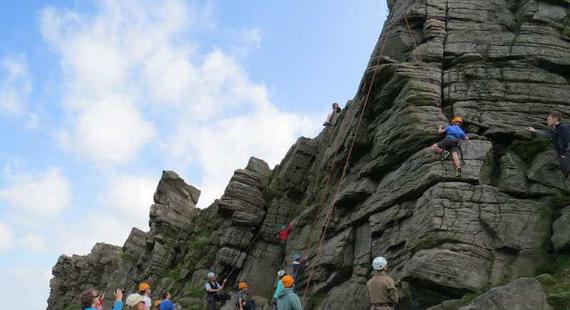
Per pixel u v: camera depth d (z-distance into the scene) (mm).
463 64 26719
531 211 20625
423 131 23891
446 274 19266
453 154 21719
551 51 25797
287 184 42062
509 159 22359
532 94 24547
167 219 58875
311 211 33938
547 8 28094
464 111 24609
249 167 46719
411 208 22719
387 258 22828
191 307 38125
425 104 25078
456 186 21391
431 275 19328
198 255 45844
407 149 24250
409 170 23500
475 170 21875
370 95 28344
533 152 22719
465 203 20969
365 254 24281
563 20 27562
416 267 19594
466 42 27500
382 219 23734
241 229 41094
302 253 31656
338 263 25141
